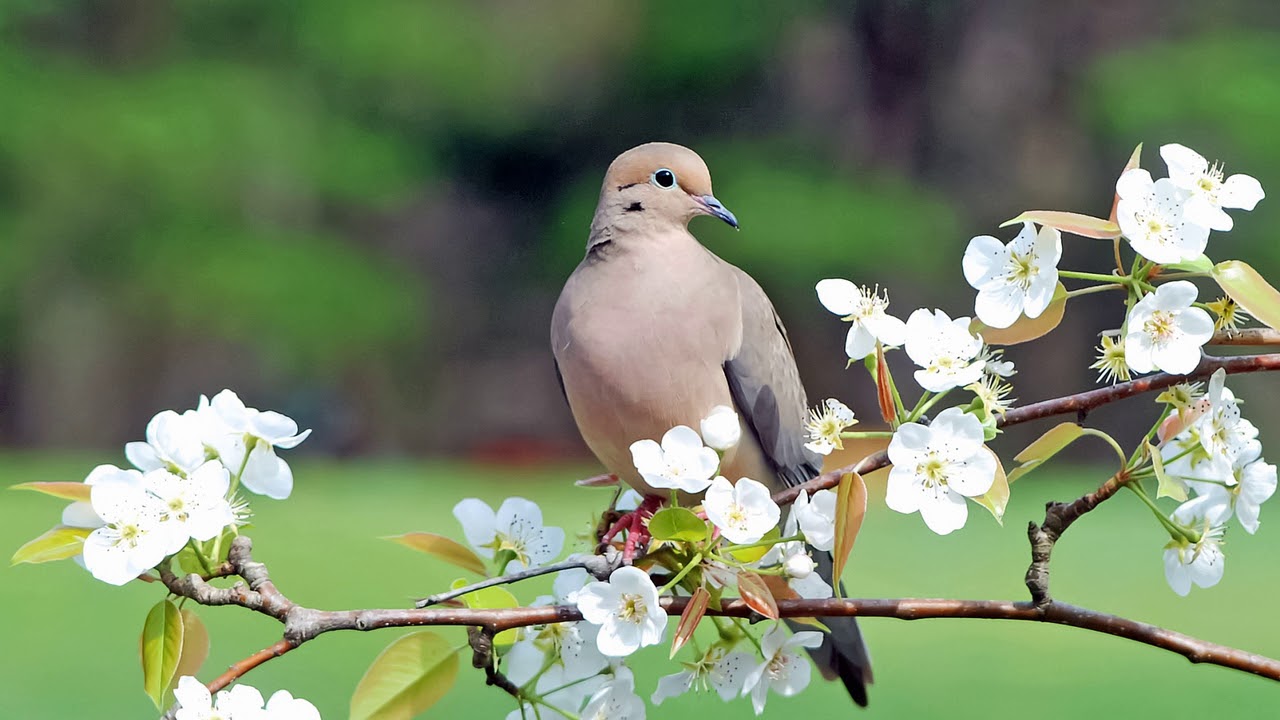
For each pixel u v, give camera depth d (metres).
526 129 29.06
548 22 28.59
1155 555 12.72
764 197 26.77
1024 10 27.23
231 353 27.92
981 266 3.25
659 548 3.43
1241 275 3.07
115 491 3.15
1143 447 3.27
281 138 27.36
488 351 29.23
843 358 26.31
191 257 26.88
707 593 3.27
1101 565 12.16
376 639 9.35
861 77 27.92
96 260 27.06
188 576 3.18
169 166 26.94
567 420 29.00
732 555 3.42
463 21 28.69
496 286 29.48
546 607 3.31
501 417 28.94
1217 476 3.27
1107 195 26.83
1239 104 25.42
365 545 12.17
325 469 26.44
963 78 27.55
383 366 28.62
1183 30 27.02
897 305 26.92
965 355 3.24
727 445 3.42
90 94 27.23
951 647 10.14
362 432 28.30
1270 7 26.92
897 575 11.76
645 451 3.37
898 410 3.30
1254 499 3.32
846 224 26.38
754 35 27.72
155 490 3.17
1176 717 8.09
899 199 27.05
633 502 4.62
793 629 4.67
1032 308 3.19
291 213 28.23
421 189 29.14
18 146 26.61
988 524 14.80
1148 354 3.11
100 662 8.59
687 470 3.35
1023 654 9.88
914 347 3.25
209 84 27.56
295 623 3.17
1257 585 11.68
